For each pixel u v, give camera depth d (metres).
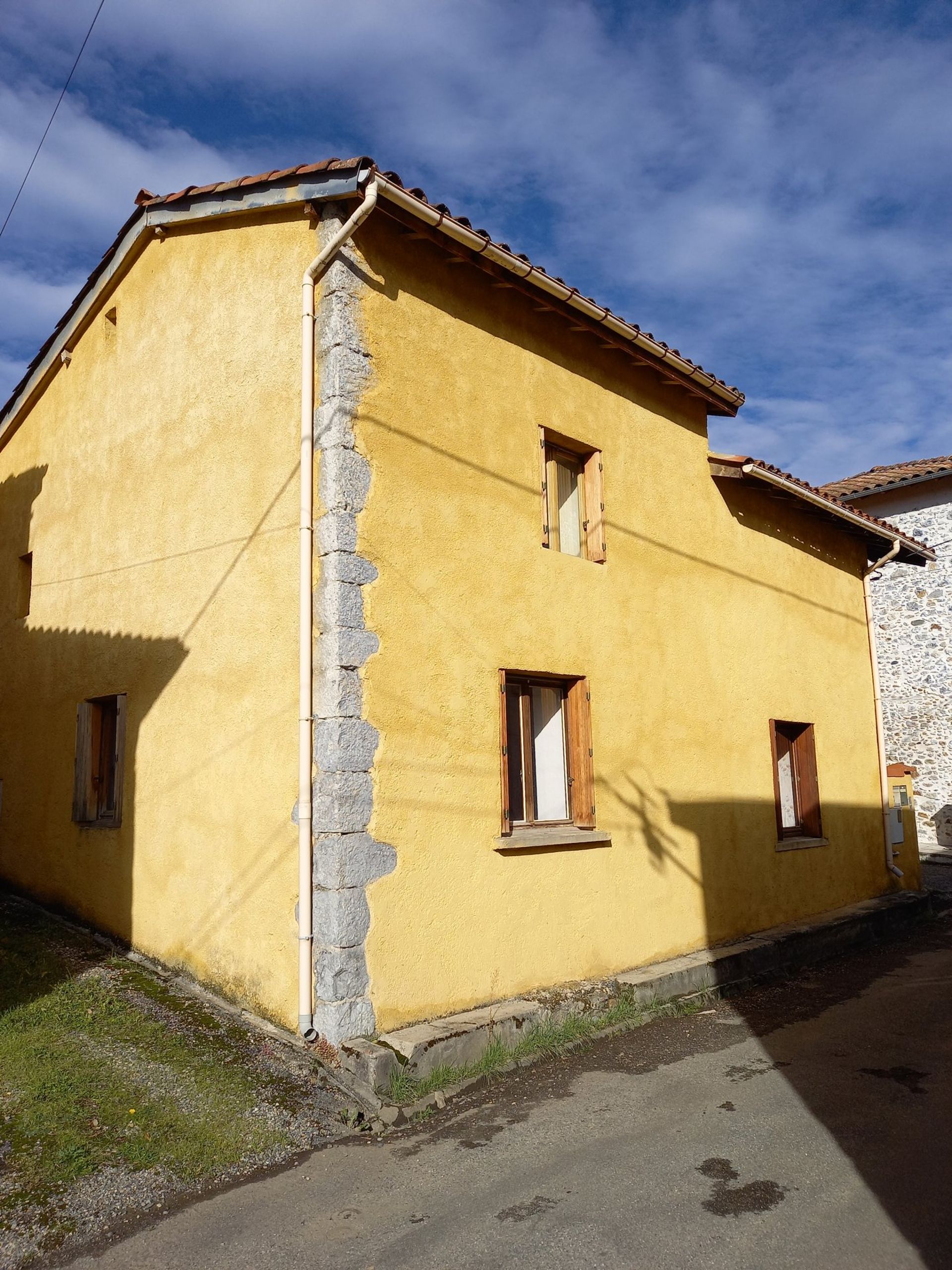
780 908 9.16
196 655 6.66
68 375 9.27
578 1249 3.54
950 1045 6.20
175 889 6.61
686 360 8.30
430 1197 3.94
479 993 5.86
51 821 8.59
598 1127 4.70
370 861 5.32
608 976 6.91
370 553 5.63
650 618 7.99
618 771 7.34
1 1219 3.68
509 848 6.17
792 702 9.96
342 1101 4.81
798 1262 3.44
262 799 5.86
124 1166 4.10
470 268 6.66
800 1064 5.75
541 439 7.09
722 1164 4.27
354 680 5.41
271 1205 3.86
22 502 10.10
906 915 10.67
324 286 5.87
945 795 15.66
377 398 5.84
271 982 5.61
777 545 10.12
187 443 7.07
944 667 15.82
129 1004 5.96
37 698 9.17
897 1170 4.21
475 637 6.24
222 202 6.61
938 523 16.02
